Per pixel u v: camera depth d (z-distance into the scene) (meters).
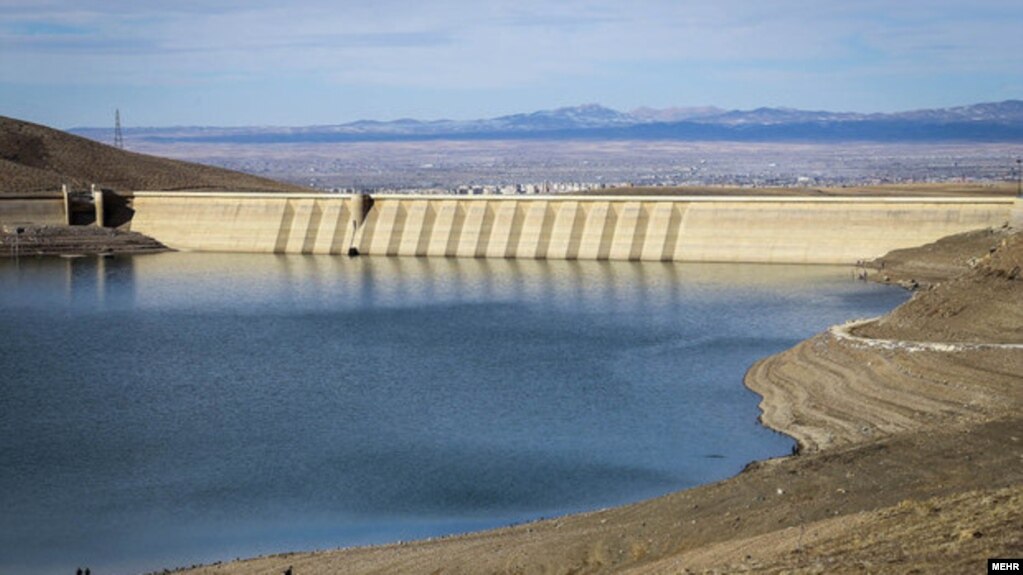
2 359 156.12
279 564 77.62
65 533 88.81
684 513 76.25
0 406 128.50
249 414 123.56
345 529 88.38
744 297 198.38
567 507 91.81
